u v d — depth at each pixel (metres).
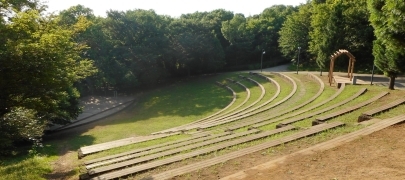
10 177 9.75
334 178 6.01
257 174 6.50
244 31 55.12
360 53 38.94
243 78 42.09
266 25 59.28
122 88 44.53
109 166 9.20
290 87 29.53
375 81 26.12
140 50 43.94
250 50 55.84
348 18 37.94
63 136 23.11
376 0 11.48
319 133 9.90
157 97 39.62
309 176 6.22
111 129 24.88
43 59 12.07
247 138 10.55
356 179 5.89
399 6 8.70
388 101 15.24
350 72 28.45
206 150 9.45
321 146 8.12
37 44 11.80
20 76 12.06
